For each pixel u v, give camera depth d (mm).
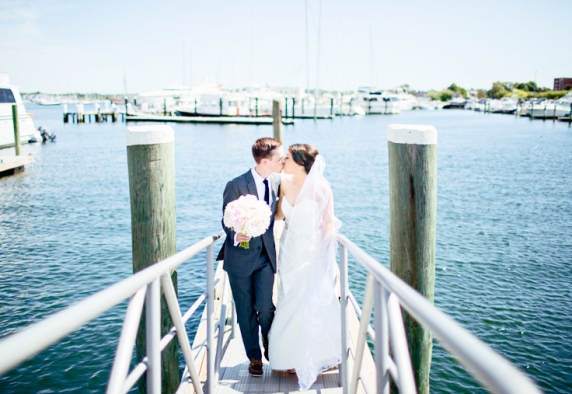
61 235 12352
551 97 115750
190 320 7566
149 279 2021
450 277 9320
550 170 24172
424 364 3150
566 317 7594
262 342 4133
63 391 5719
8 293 8555
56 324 1182
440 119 86062
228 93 79562
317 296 3566
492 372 896
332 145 39906
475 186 19844
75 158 30438
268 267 3627
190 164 28219
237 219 3256
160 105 83188
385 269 1975
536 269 9711
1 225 13453
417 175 2902
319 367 3586
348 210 15430
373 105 100500
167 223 3219
